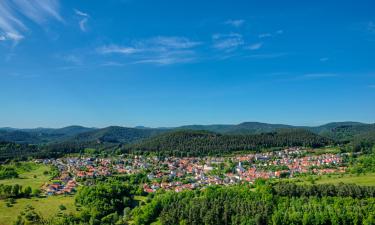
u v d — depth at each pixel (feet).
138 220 517.55
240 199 516.32
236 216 465.06
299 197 524.93
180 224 476.13
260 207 469.57
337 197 507.30
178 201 549.13
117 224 521.24
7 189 641.40
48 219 516.32
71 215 537.24
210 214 474.49
